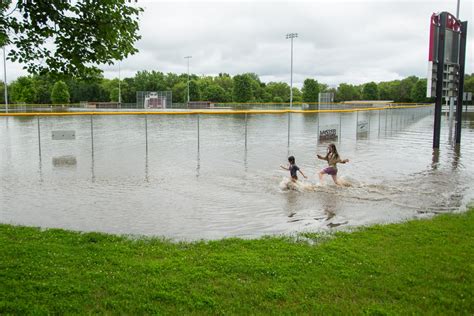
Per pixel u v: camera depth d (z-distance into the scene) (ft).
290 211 31.09
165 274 18.29
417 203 33.50
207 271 18.47
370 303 15.88
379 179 43.52
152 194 36.78
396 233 24.45
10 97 277.23
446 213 30.01
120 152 63.72
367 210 31.35
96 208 32.12
